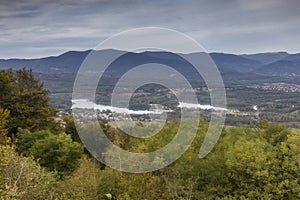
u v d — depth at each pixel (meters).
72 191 14.55
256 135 25.88
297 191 18.56
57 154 26.83
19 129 30.33
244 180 19.92
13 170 11.06
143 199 16.75
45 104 37.75
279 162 19.98
